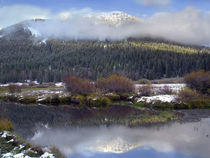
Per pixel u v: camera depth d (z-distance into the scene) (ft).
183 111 126.93
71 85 178.19
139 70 379.96
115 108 144.25
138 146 65.57
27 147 51.98
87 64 449.06
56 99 168.45
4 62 503.61
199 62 378.53
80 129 89.45
